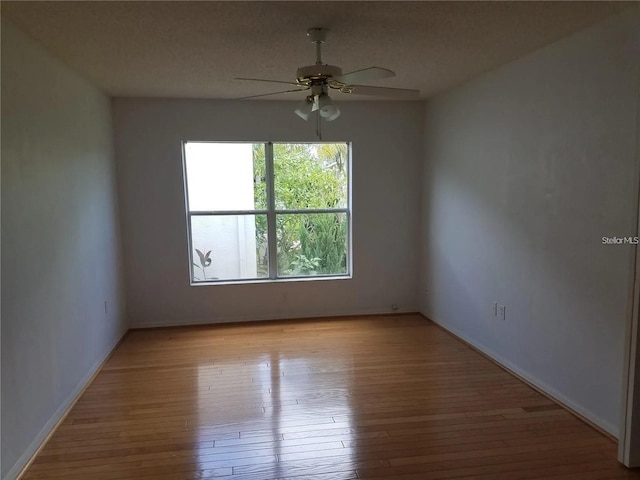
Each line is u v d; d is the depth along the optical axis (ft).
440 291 16.20
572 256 9.68
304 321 16.94
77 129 11.65
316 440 8.83
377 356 13.34
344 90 10.12
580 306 9.50
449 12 8.12
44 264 9.27
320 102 9.55
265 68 11.62
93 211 12.77
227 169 16.56
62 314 10.15
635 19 7.93
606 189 8.71
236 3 7.54
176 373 12.21
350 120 16.69
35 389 8.65
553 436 8.89
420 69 12.25
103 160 13.99
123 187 15.61
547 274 10.50
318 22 8.51
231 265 17.02
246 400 10.57
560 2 7.72
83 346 11.48
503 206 12.16
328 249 17.58
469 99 13.69
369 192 17.17
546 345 10.63
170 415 9.89
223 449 8.55
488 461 8.11
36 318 8.80
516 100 11.39
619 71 8.31
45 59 9.66
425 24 8.71
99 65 11.07
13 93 8.15
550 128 10.21
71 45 9.50
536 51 10.57
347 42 9.75
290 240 17.28
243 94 14.84
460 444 8.64
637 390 7.71
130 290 16.15
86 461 8.23
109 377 12.01
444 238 15.71
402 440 8.80
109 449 8.60
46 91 9.68
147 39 9.25
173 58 10.61
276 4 7.63
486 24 8.76
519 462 8.07
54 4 7.39
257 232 16.99
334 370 12.31
